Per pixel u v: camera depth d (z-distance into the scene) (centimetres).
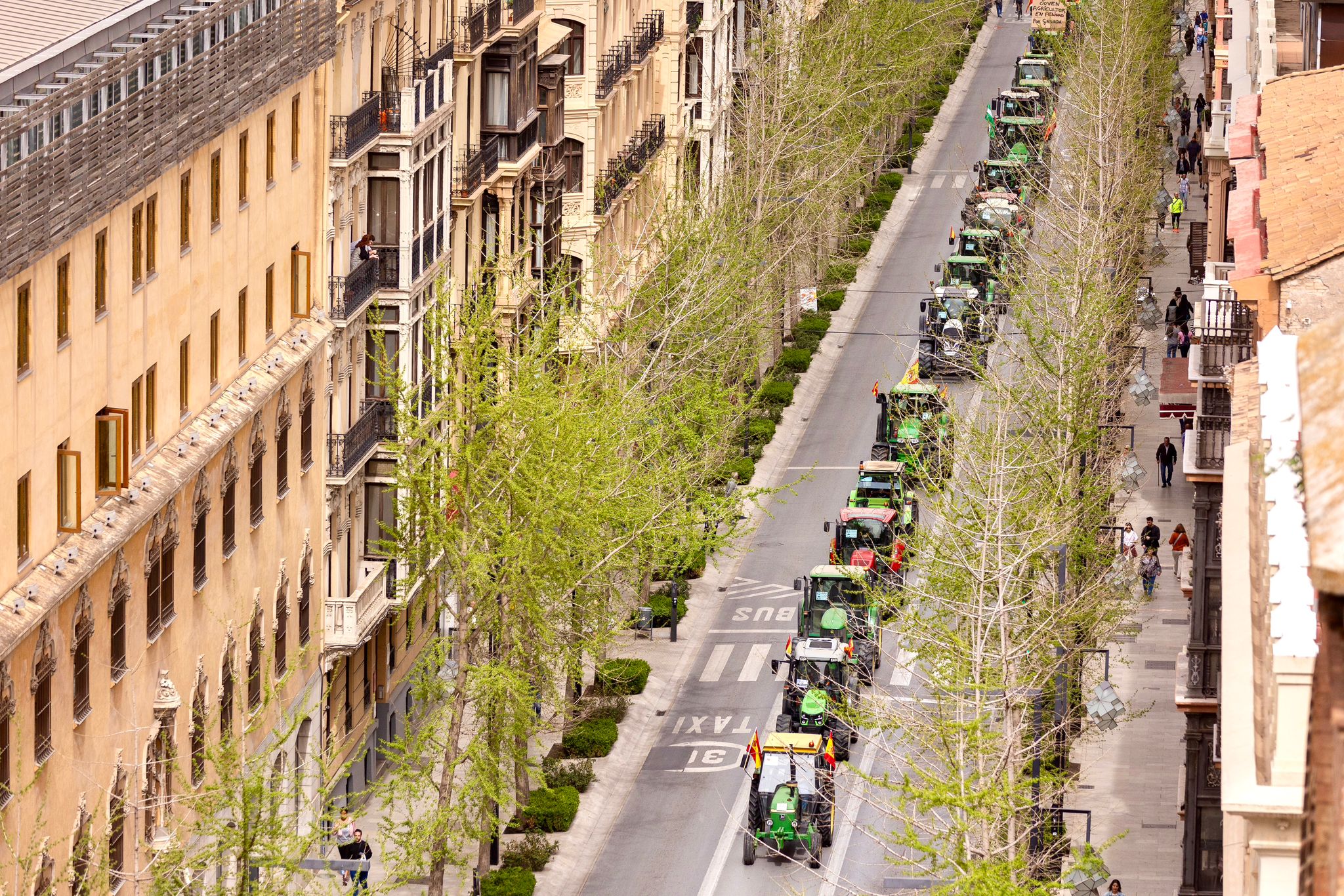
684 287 12762
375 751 10825
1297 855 3209
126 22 7694
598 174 14588
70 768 7038
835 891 9562
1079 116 18250
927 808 7062
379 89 10856
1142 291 16200
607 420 10306
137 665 7675
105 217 7356
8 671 6475
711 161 18238
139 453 7775
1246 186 7300
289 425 9519
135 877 6812
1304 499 1424
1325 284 5903
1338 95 7375
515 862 9712
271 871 6525
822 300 18612
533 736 10606
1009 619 8175
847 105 18512
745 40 19788
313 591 9919
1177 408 14300
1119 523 14012
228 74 8575
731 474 13950
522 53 12750
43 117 6719
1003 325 17325
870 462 14250
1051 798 7850
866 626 11250
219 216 8656
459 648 9025
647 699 11800
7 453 6538
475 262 12506
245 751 8850
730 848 10069
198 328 8425
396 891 9488
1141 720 11206
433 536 9075
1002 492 8488
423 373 11100
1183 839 9269
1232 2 14388
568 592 9800
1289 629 3391
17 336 6619
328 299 10138
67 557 6925
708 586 13450
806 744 9981
